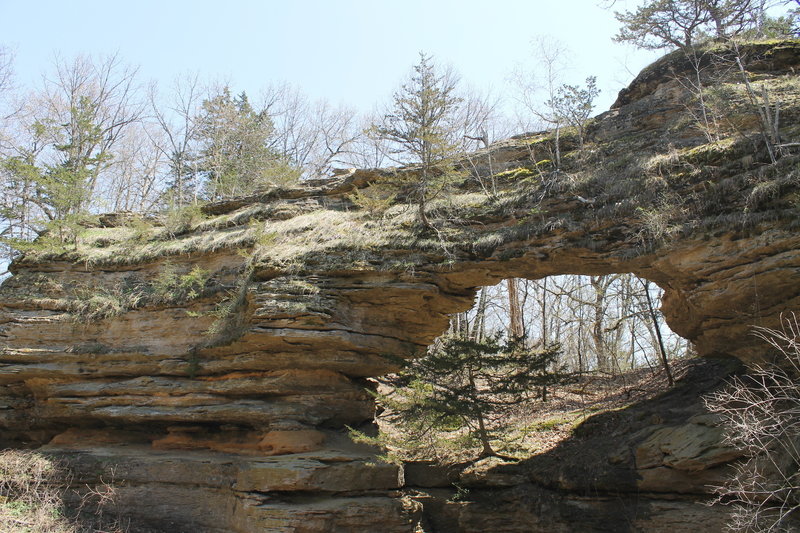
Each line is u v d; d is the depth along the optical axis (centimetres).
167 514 1387
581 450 1424
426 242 1455
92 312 1686
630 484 1259
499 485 1416
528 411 1914
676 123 1487
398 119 1531
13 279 1808
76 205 2067
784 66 1502
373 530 1292
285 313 1402
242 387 1492
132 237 1930
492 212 1482
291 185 1909
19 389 1688
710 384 1484
